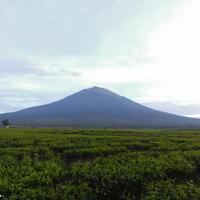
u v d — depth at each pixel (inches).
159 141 2149.4
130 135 2837.1
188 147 1857.8
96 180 931.3
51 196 762.2
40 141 2052.2
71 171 1036.5
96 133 3051.2
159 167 1085.8
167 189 871.7
